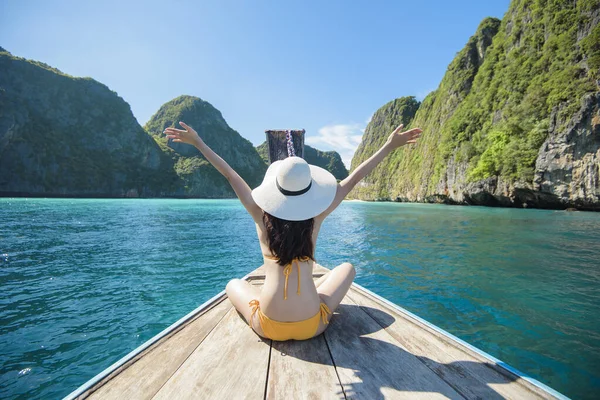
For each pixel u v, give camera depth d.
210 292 5.77
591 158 27.08
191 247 10.40
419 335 2.39
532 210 29.61
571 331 4.13
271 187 2.07
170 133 2.02
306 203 1.99
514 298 5.36
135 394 1.69
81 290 5.84
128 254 9.16
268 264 2.10
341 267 2.60
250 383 1.79
